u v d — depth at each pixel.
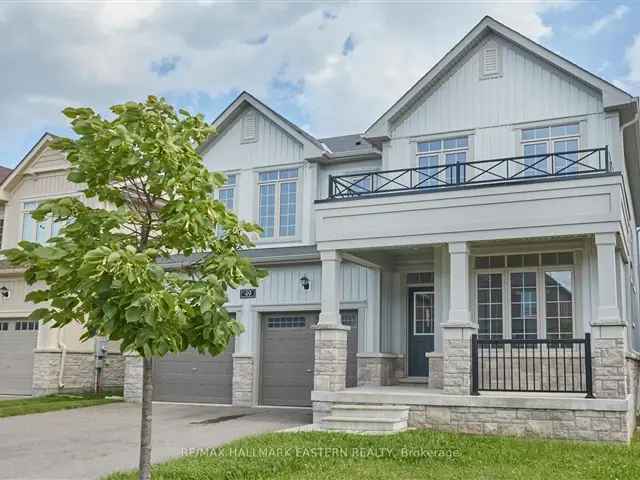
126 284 5.67
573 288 14.05
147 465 6.63
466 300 12.91
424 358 16.20
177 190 6.59
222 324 6.49
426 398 12.64
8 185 22.56
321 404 13.64
